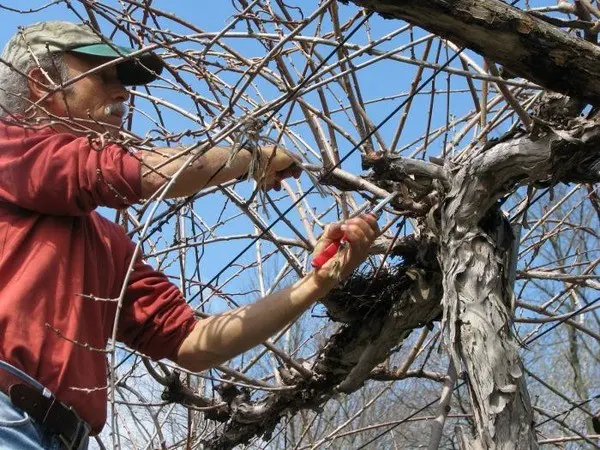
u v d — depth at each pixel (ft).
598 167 7.18
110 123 7.00
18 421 5.70
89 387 6.19
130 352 9.18
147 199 6.41
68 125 6.48
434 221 7.58
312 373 9.58
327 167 8.17
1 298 5.95
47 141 6.16
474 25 6.07
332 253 6.90
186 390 10.15
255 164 6.55
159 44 7.00
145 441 11.55
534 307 10.50
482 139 8.87
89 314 6.38
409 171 7.48
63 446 5.96
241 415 10.06
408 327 8.80
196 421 12.36
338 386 9.66
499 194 7.14
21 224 6.22
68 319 6.11
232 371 9.64
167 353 7.20
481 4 6.06
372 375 10.44
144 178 6.27
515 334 7.09
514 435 6.65
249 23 8.64
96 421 6.26
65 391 5.96
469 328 6.92
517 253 7.53
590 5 7.54
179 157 6.32
